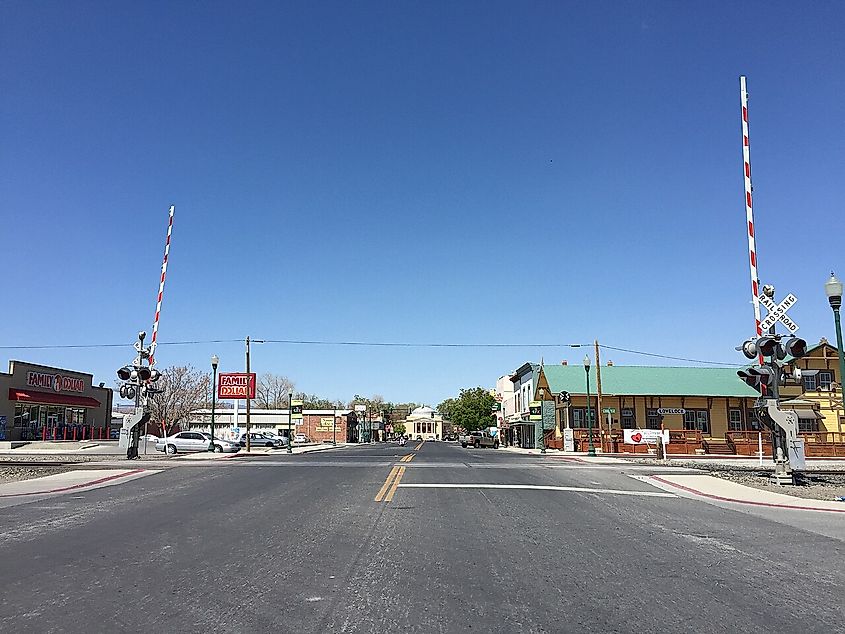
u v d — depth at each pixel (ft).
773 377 65.31
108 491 58.80
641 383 180.34
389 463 96.73
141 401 100.94
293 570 28.14
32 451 146.72
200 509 46.62
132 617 21.57
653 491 61.82
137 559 30.22
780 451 66.23
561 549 33.14
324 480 67.36
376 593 24.57
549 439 188.34
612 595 24.50
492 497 54.13
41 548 32.73
